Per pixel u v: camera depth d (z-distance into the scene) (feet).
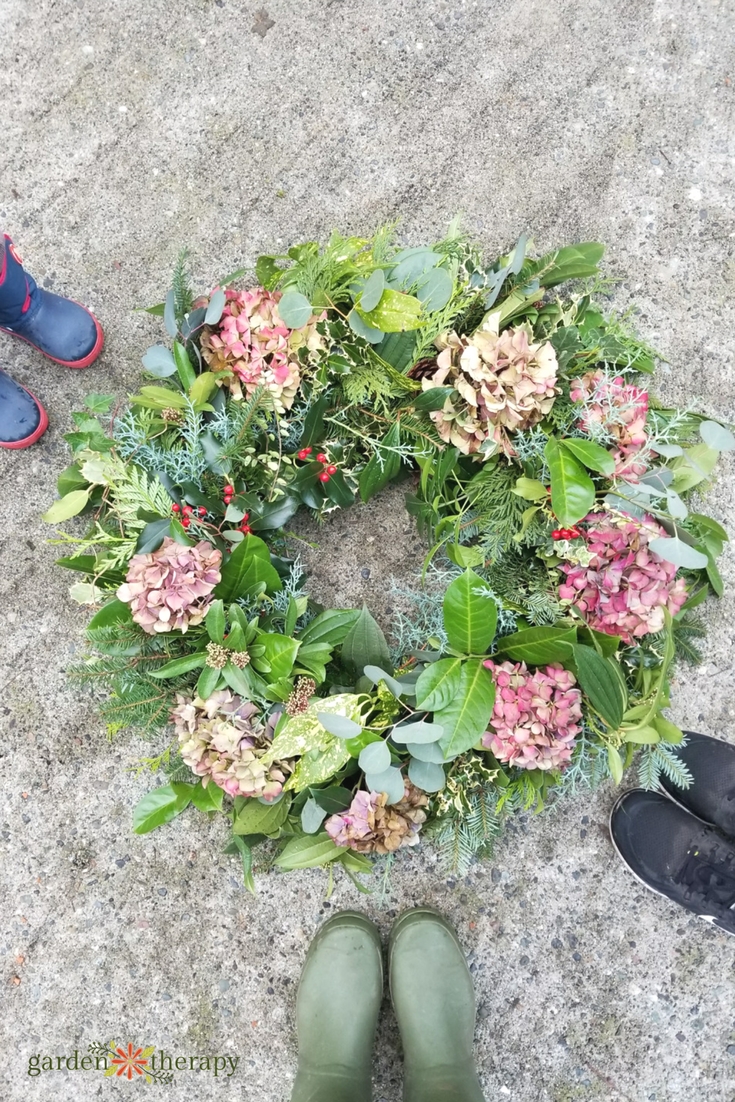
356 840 3.69
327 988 4.10
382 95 4.66
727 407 4.61
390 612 4.50
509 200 4.64
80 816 4.53
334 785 3.67
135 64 4.65
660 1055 4.47
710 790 4.44
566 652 3.45
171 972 4.49
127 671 3.69
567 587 3.62
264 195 4.62
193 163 4.62
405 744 3.70
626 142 4.67
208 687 3.51
